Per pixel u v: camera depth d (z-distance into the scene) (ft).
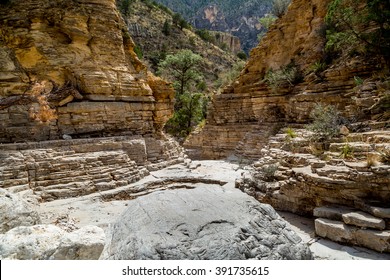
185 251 10.39
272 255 10.96
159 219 11.97
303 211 31.14
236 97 83.61
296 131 49.73
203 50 257.96
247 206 13.30
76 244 13.19
